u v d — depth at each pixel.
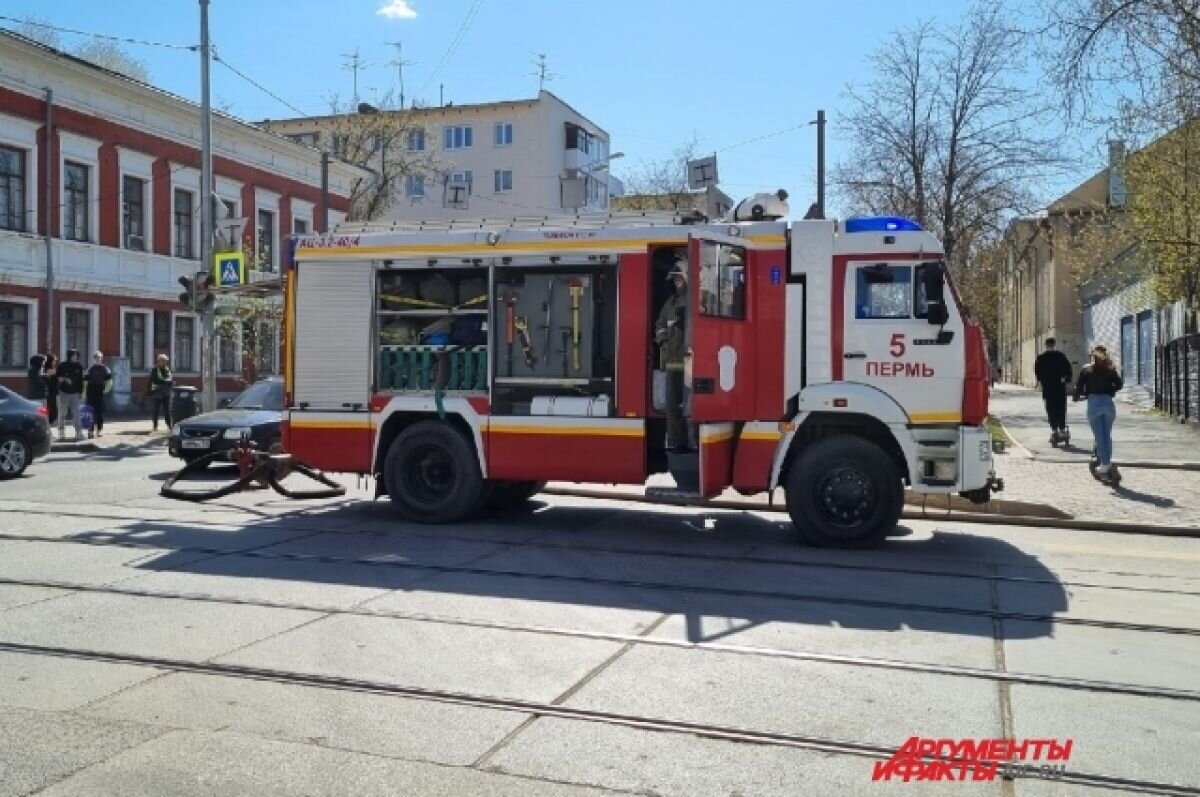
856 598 8.02
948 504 12.34
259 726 5.14
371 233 11.68
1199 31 14.84
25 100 29.08
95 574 8.59
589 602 7.75
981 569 9.27
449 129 72.50
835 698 5.63
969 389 10.06
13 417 16.20
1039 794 4.46
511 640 6.68
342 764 4.68
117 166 32.38
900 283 10.19
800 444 10.55
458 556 9.55
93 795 4.34
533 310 11.08
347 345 11.64
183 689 5.69
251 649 6.44
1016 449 19.25
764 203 10.93
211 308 23.22
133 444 22.70
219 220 23.94
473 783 4.48
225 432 16.47
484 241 11.14
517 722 5.21
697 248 9.85
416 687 5.73
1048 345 20.02
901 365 10.15
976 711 5.45
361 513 12.23
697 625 7.11
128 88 32.25
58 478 16.11
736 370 10.34
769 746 4.93
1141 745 5.00
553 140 72.12
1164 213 20.69
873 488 10.12
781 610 7.59
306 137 66.56
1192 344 24.86
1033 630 7.12
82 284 30.95
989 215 29.69
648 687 5.76
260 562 9.15
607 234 10.75
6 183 28.83
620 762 4.72
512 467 11.09
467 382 11.31
